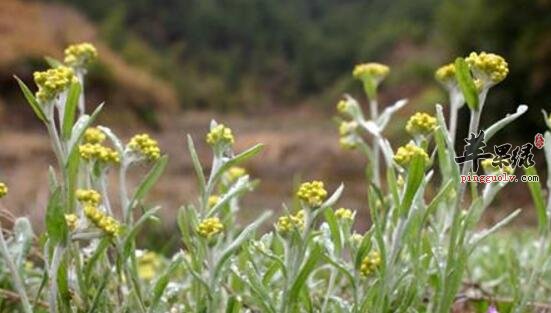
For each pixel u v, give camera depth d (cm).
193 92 1819
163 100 1128
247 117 1808
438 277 81
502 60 77
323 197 77
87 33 1138
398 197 79
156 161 83
